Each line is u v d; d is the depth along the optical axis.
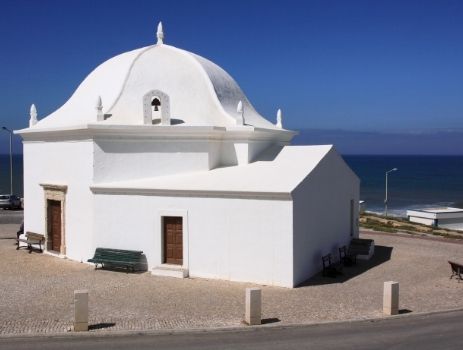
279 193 17.00
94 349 11.16
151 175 20.86
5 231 30.27
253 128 21.50
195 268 18.58
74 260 21.03
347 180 22.86
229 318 13.60
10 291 16.44
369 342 11.61
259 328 12.72
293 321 13.28
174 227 19.11
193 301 15.31
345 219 22.64
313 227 18.95
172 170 21.05
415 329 12.65
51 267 19.94
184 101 22.88
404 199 96.44
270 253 17.38
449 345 11.34
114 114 21.53
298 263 17.50
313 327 12.88
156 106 21.84
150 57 24.02
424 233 33.38
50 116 24.41
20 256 22.03
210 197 18.25
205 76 24.14
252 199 17.58
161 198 19.06
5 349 11.17
